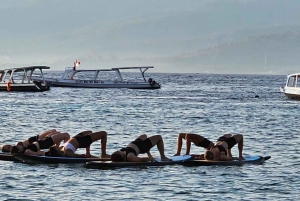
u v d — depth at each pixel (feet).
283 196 128.47
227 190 131.75
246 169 150.30
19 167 147.95
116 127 240.94
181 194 128.26
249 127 246.88
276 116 300.40
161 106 354.74
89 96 432.25
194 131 231.50
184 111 321.52
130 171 145.79
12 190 128.98
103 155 154.81
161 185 134.41
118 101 388.16
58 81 524.93
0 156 155.22
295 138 210.18
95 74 532.32
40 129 230.48
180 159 154.10
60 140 155.84
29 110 311.27
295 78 453.99
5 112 296.30
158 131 229.25
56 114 291.99
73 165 150.71
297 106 375.66
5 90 462.19
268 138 209.56
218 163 153.17
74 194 127.13
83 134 154.61
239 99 443.73
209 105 371.35
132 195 127.03
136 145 151.12
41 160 151.12
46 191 128.88
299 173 147.74
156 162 150.71
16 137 206.39
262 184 136.98
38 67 470.80
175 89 612.29
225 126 250.37
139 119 273.95
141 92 506.07
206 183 136.77
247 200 125.39
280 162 160.86
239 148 158.10
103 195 126.72
